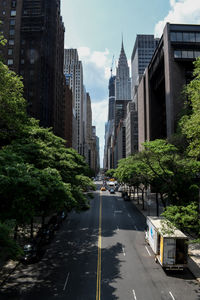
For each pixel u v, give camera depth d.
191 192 21.86
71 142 118.31
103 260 18.41
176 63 50.03
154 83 67.69
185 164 21.03
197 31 51.03
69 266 17.22
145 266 17.28
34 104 63.16
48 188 14.42
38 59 64.50
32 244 19.27
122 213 39.38
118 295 13.11
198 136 17.95
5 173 12.35
